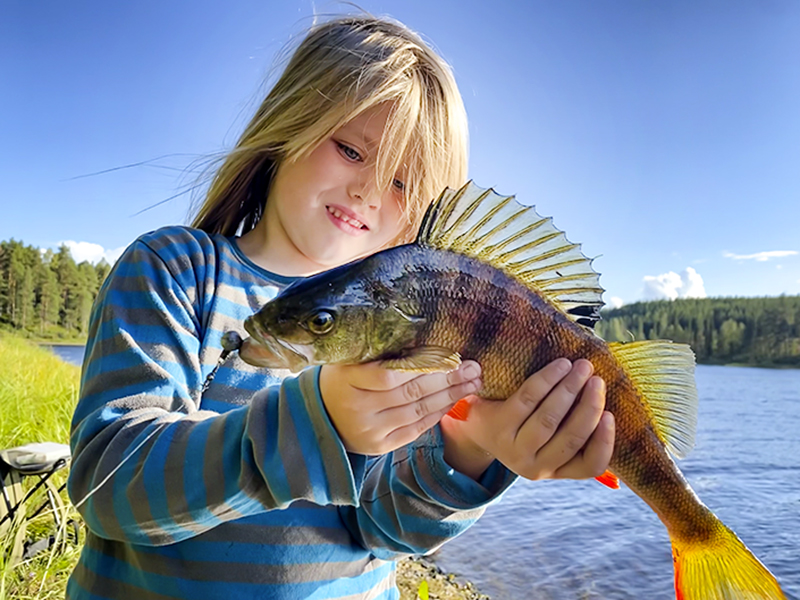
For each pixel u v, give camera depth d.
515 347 0.36
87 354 0.38
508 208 0.36
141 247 0.41
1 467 0.94
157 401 0.34
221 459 0.30
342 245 0.47
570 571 1.37
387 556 0.44
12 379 2.11
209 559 0.37
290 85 0.51
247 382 0.41
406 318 0.35
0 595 0.80
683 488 0.38
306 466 0.29
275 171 0.51
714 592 0.38
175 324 0.38
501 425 0.34
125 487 0.30
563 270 0.37
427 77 0.52
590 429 0.33
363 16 0.56
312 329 0.34
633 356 0.38
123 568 0.38
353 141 0.47
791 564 1.37
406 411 0.30
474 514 0.44
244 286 0.44
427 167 0.51
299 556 0.39
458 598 1.21
